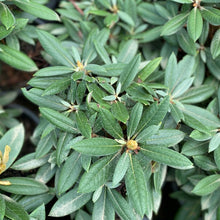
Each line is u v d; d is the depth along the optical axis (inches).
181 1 40.0
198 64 43.2
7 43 42.7
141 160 37.5
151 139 37.6
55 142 39.8
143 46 45.3
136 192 36.1
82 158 37.3
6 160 37.6
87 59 40.7
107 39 44.5
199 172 42.1
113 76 39.9
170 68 40.4
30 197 39.9
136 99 38.6
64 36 46.1
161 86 39.6
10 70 50.3
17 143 39.4
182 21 40.8
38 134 41.3
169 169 43.9
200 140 38.7
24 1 40.2
